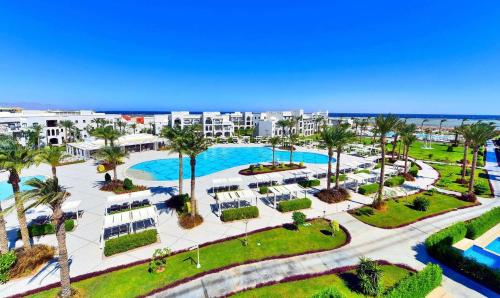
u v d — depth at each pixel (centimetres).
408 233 2784
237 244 2511
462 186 4475
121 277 2006
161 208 3359
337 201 3638
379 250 2450
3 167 1920
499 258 2348
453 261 2178
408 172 5150
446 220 3114
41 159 2208
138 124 12212
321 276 2042
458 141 9600
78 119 9556
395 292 1612
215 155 7544
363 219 3095
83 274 2044
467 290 1912
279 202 3362
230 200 3212
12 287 1898
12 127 7456
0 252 2081
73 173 5041
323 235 2708
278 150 8325
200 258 2277
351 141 3834
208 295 1838
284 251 2400
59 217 1681
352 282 1973
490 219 2855
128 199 3183
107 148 4091
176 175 5191
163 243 2536
